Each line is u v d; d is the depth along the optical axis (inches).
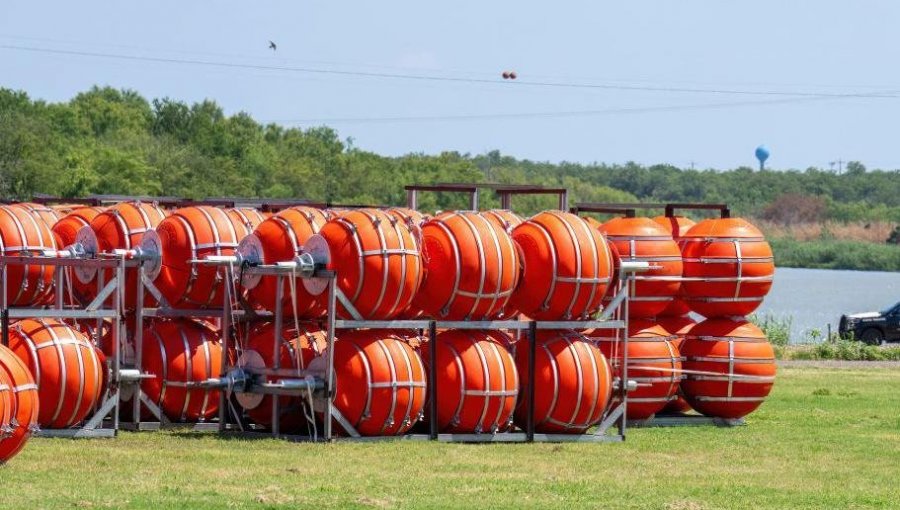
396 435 1781.5
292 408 1808.6
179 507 1305.4
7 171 7037.4
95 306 1740.9
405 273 1734.7
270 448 1692.9
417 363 1771.7
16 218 1958.7
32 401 1482.5
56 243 2062.0
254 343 1798.7
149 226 2003.0
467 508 1358.3
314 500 1366.9
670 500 1446.9
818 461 1776.6
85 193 7303.2
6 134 7219.5
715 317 2177.7
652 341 2084.2
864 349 3791.8
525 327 1850.4
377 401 1737.2
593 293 1868.8
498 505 1381.6
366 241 1720.0
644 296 2075.5
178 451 1644.9
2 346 1499.8
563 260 1844.2
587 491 1486.2
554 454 1753.2
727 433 2048.5
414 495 1418.6
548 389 1852.9
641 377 2073.1
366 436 1766.7
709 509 1409.9
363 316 1748.3
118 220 1999.3
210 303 1929.1
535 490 1477.6
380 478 1510.8
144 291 1973.4
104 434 1755.7
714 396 2138.3
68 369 1686.8
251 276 1788.9
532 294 1855.3
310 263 1718.8
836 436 2027.6
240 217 1967.3
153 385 1911.9
